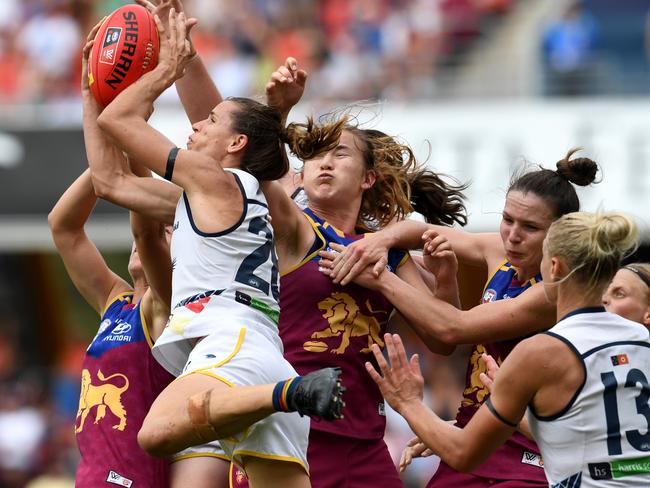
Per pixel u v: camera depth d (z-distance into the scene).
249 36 53.84
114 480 19.44
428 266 19.28
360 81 48.59
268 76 52.78
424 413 16.77
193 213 17.23
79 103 48.00
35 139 45.75
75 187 20.62
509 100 44.75
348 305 19.14
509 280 19.80
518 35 52.28
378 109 43.75
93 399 19.97
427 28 53.34
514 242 19.14
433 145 43.09
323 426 18.70
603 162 41.69
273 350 17.02
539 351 15.53
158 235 19.47
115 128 17.59
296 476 17.22
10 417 49.53
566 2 54.47
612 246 15.61
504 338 18.88
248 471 17.17
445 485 19.75
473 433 16.12
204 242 17.09
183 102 21.17
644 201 41.09
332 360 18.89
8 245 46.00
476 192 42.44
